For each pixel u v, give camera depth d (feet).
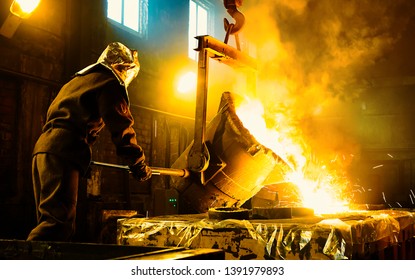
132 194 29.04
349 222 8.52
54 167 10.05
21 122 21.77
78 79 10.95
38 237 9.57
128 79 11.81
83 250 5.86
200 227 9.06
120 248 5.66
